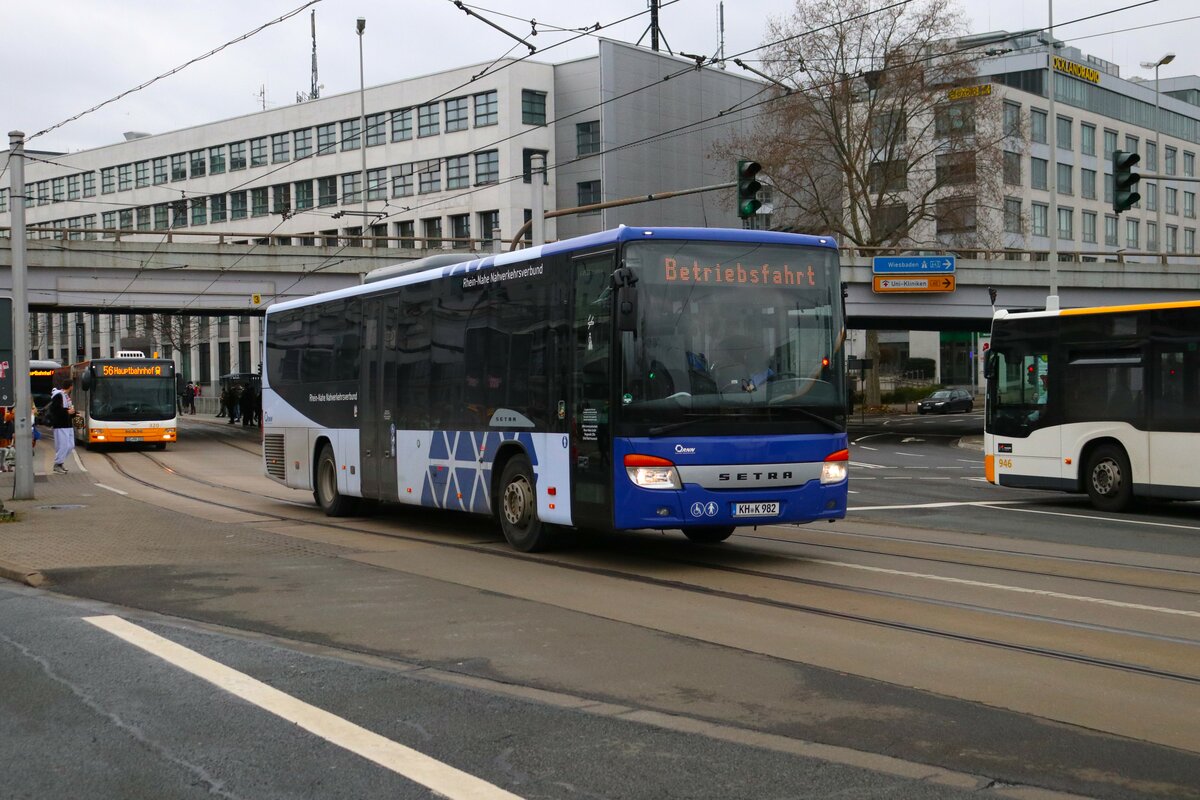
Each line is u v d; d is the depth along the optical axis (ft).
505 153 226.99
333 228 255.29
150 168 287.48
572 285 39.32
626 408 36.63
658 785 16.96
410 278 50.65
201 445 143.64
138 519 54.70
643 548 43.93
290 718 20.71
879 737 19.35
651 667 24.48
